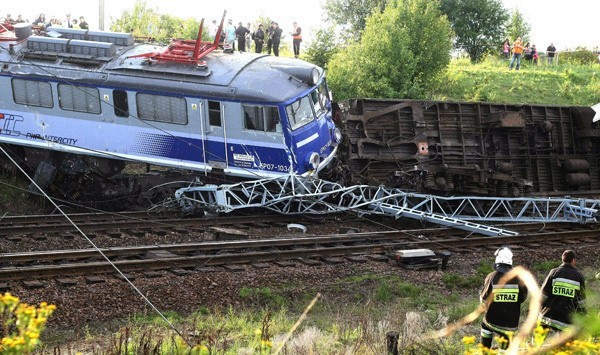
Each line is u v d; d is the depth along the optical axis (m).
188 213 19.17
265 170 18.88
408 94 28.81
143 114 19.58
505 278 3.62
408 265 14.78
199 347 8.54
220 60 19.64
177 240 16.61
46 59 20.48
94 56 20.27
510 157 23.73
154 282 12.56
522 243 17.59
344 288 13.31
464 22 49.09
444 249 16.70
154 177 20.16
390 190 20.12
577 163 24.86
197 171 19.58
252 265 14.13
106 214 18.70
